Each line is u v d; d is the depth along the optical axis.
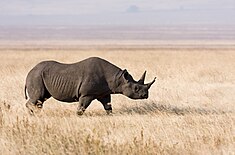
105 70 49.19
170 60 135.75
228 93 63.66
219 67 104.25
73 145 33.62
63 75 48.84
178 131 40.38
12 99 56.97
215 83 72.94
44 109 51.34
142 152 32.94
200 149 35.25
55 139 35.16
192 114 49.16
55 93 49.00
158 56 159.25
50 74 49.03
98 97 49.66
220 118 46.62
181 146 35.56
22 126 39.56
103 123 43.19
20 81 70.06
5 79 71.69
